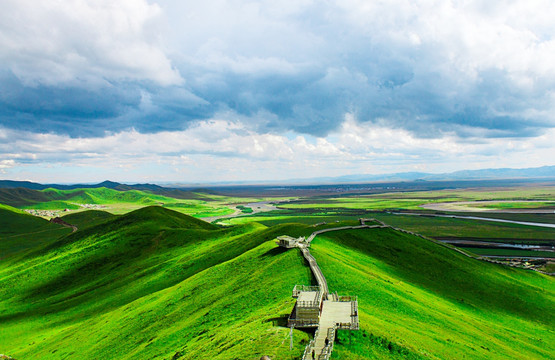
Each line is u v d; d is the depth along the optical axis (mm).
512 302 116250
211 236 197875
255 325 52500
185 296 96938
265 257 102500
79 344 93875
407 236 157000
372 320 53375
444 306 88938
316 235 132500
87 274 179250
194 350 54875
